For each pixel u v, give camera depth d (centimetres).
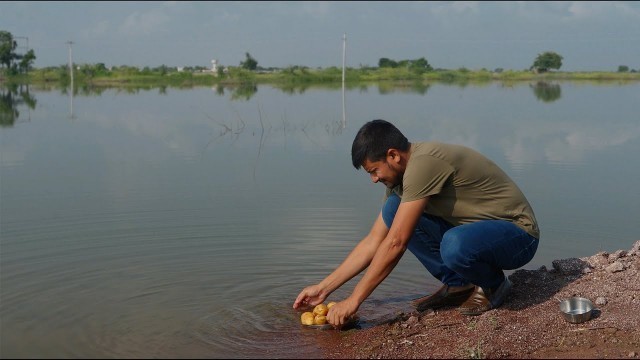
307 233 662
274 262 575
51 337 428
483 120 1809
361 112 2138
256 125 1770
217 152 1269
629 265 516
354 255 473
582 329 427
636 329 419
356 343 427
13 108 2412
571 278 512
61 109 2370
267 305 488
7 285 515
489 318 446
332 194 848
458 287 485
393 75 6091
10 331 436
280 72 6406
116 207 776
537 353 400
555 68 6488
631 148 1254
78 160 1158
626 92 3297
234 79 5778
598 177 965
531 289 499
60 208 769
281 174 1009
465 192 443
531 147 1275
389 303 501
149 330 442
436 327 447
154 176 991
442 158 428
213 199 820
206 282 528
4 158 1177
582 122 1739
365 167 443
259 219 718
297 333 443
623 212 757
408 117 1916
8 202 802
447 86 4503
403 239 427
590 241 648
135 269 556
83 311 470
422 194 423
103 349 412
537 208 781
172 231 668
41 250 603
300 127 1711
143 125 1789
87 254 592
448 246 439
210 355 408
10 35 6369
